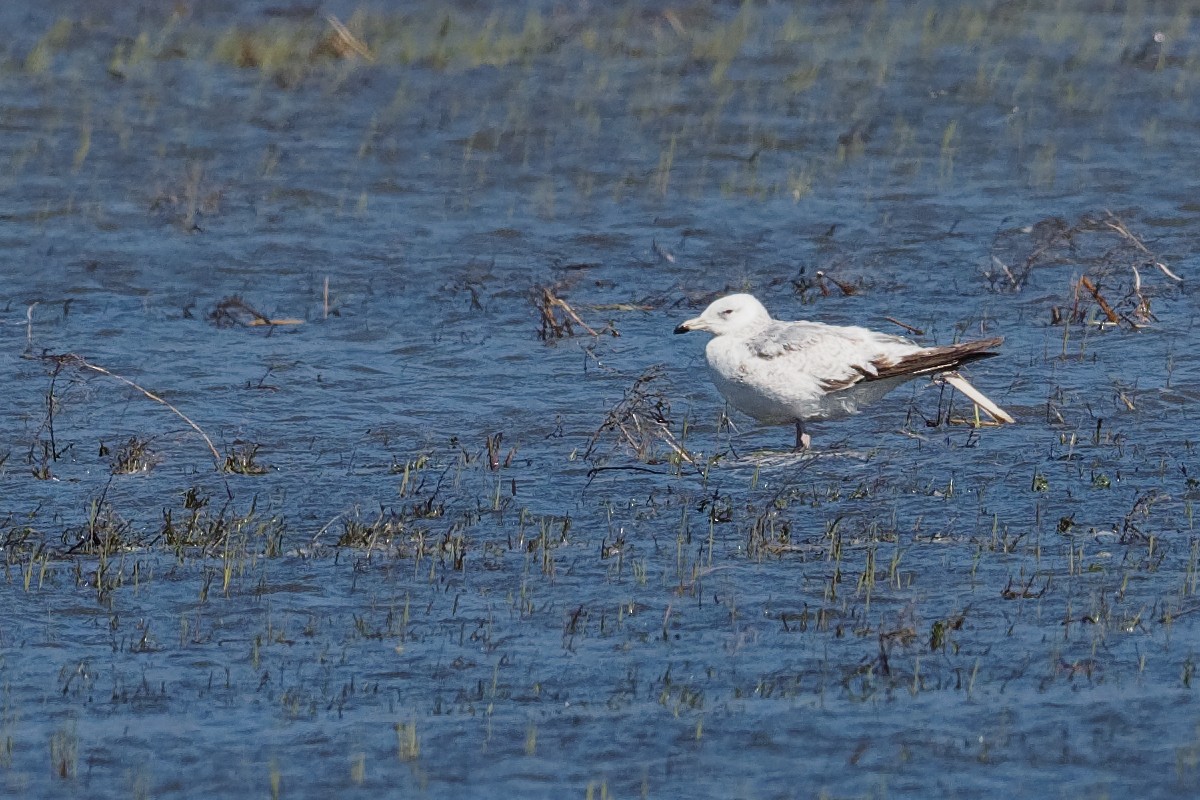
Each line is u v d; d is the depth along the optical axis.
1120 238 22.97
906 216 24.36
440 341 19.47
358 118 29.31
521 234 23.75
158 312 20.80
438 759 10.11
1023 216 24.30
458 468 15.45
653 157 27.30
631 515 14.20
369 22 36.91
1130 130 28.39
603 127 28.84
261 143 27.91
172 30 36.00
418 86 31.42
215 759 10.16
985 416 16.78
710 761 10.02
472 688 11.05
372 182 26.06
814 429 16.62
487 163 27.00
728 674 11.16
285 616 12.23
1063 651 11.36
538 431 16.61
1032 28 35.91
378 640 11.80
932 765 9.91
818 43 34.69
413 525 14.02
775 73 32.31
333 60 33.38
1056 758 9.95
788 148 27.83
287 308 20.91
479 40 34.50
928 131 28.61
